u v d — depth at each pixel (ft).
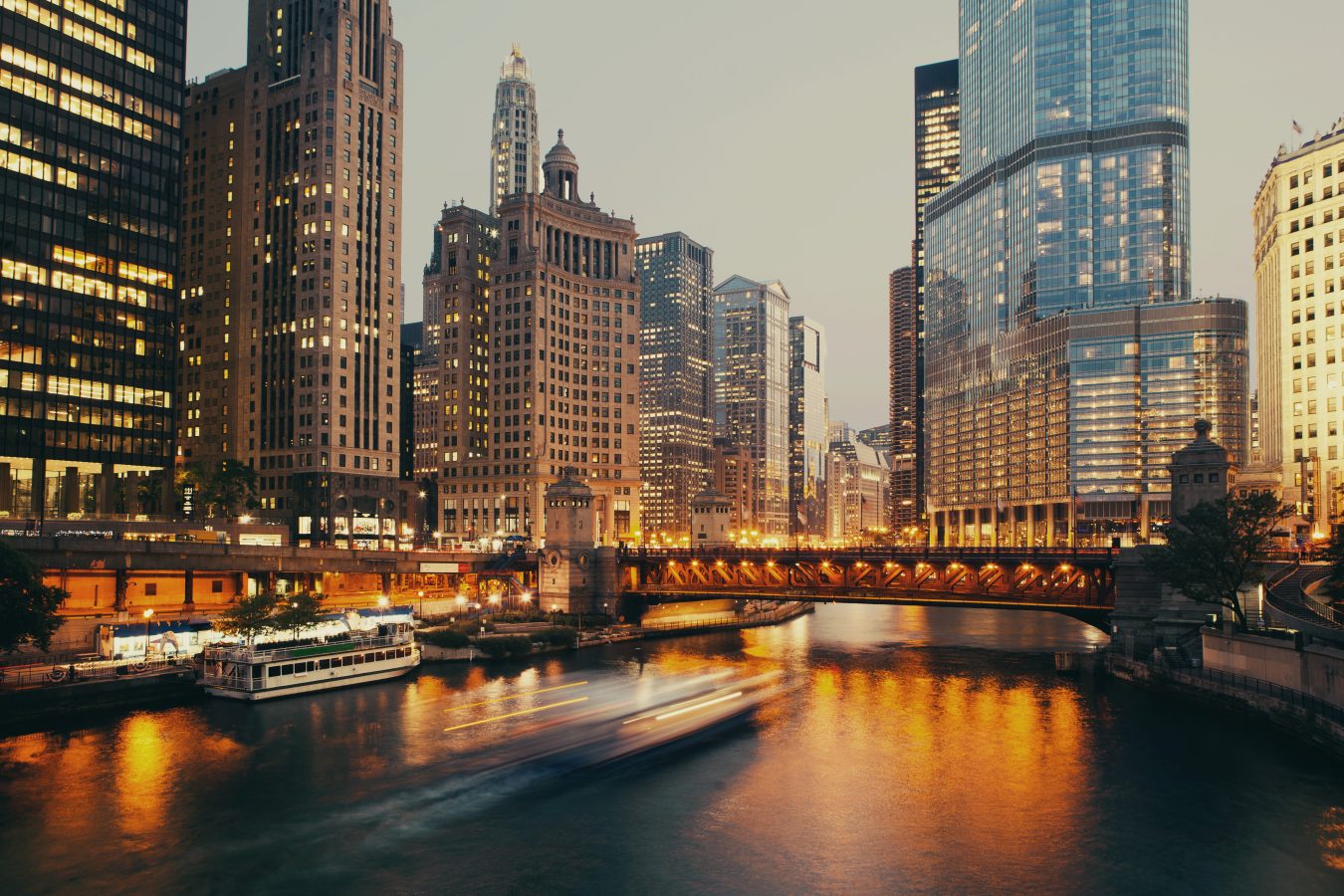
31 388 462.60
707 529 574.97
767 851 173.99
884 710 287.07
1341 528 296.71
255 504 630.74
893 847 175.63
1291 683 239.09
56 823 183.93
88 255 489.67
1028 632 535.60
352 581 475.31
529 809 195.11
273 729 252.42
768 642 465.88
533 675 338.95
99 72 497.05
